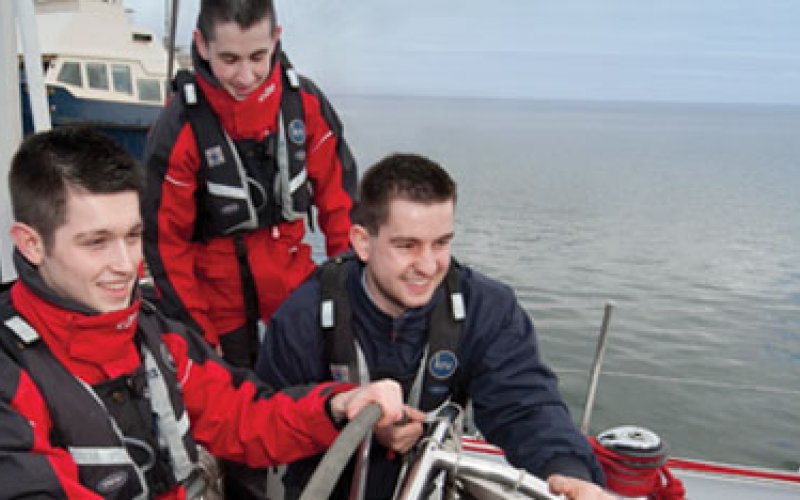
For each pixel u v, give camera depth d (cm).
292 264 213
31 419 105
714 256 4622
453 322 152
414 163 138
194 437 141
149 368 124
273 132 194
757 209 7450
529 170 11381
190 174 191
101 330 111
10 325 109
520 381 153
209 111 189
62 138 106
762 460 1573
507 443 152
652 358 2289
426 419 144
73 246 106
